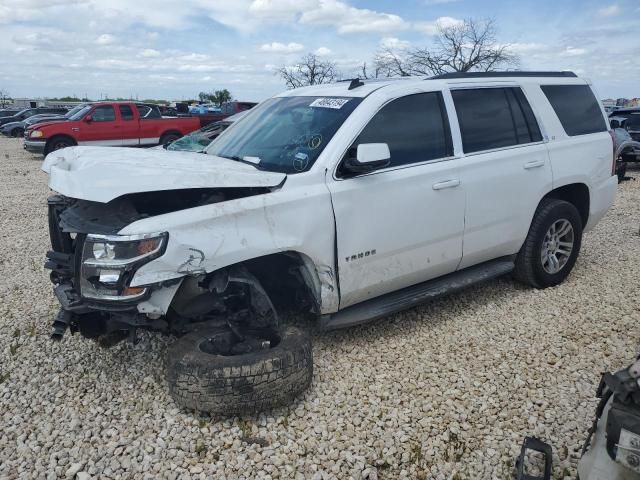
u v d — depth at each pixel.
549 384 3.69
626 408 2.16
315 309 3.82
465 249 4.54
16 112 39.97
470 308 4.92
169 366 3.21
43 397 3.53
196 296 3.40
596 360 4.00
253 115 4.78
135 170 3.19
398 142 4.10
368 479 2.83
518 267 5.24
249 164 3.94
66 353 4.10
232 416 3.27
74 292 3.34
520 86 5.05
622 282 5.58
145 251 3.01
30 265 6.43
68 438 3.10
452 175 4.32
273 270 3.87
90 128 19.30
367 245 3.87
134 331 3.32
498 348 4.18
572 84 5.56
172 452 2.98
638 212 9.43
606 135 5.70
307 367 3.34
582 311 4.84
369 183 3.85
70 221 3.22
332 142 3.81
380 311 4.04
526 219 4.95
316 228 3.60
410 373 3.81
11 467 2.88
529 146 4.95
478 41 33.31
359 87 4.30
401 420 3.30
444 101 4.42
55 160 3.84
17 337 4.39
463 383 3.69
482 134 4.65
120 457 2.95
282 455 2.98
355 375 3.77
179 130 20.83
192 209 3.21
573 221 5.36
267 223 3.40
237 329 3.53
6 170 16.61
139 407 3.39
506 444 3.08
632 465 2.09
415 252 4.19
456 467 2.91
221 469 2.88
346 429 3.21
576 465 2.89
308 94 4.57
